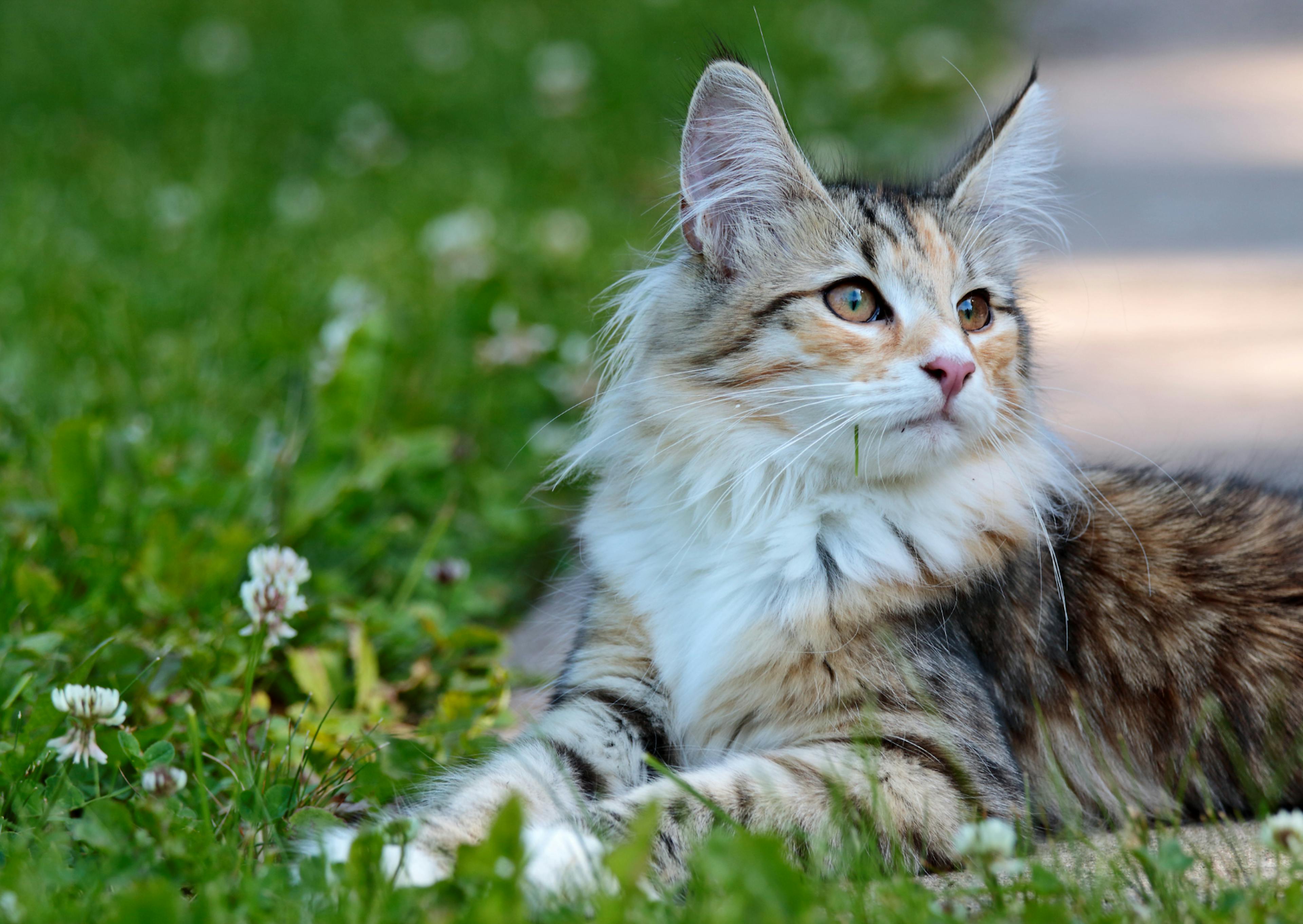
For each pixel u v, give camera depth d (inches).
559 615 197.9
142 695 151.0
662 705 151.2
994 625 149.3
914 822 126.5
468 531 222.5
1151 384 274.5
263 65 563.8
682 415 153.3
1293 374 275.3
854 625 143.1
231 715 147.6
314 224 362.0
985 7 769.6
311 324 278.8
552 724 146.9
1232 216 411.2
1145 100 584.1
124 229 345.7
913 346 146.3
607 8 671.1
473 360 265.7
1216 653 151.3
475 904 101.8
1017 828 130.3
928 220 160.9
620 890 106.6
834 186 167.6
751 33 613.3
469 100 524.4
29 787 125.4
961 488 151.3
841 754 131.7
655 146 466.9
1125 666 151.6
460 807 129.6
